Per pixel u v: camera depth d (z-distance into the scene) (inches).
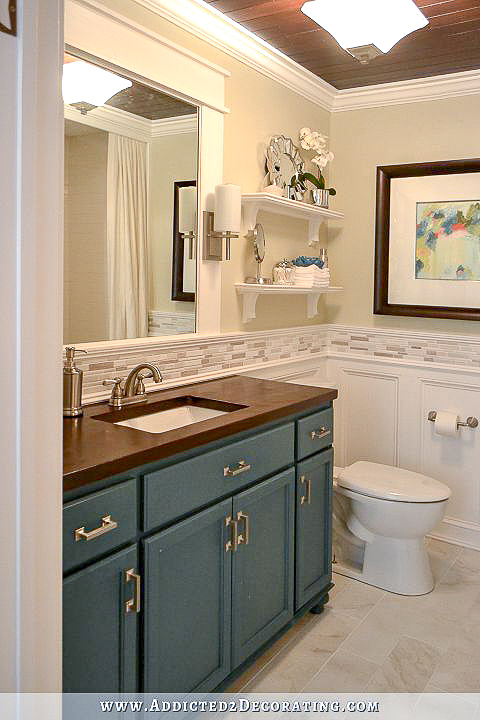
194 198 101.0
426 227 129.0
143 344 93.3
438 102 127.0
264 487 84.0
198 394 95.2
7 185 38.0
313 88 128.9
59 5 39.9
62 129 40.9
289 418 90.8
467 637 95.9
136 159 90.5
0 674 40.4
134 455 62.0
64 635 56.2
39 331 40.5
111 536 60.7
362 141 136.3
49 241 40.6
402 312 132.2
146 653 65.4
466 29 101.4
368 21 88.2
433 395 132.0
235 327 114.3
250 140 113.5
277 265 122.4
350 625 99.2
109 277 88.3
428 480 113.0
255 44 108.7
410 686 84.0
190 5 95.1
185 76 96.6
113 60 84.5
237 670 81.7
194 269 102.6
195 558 72.7
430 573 111.9
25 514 40.7
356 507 111.3
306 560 97.0
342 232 140.6
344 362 142.7
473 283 124.5
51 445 42.3
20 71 37.8
